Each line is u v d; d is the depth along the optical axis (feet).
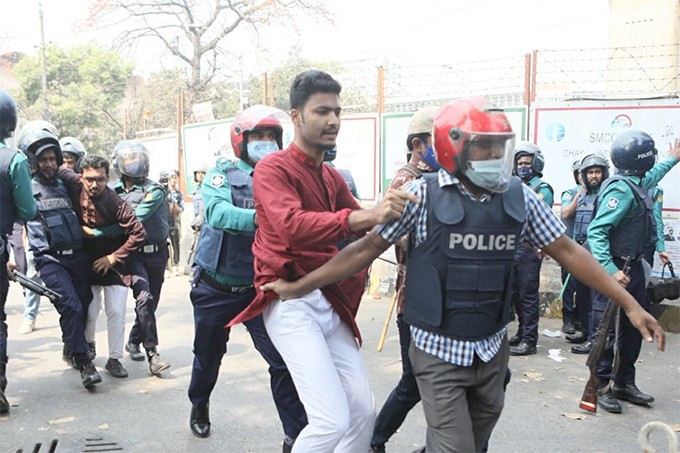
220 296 11.53
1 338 13.78
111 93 94.22
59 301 14.87
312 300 8.79
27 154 15.11
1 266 13.73
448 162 7.63
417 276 7.99
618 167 14.15
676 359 18.12
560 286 23.41
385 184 29.37
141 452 11.91
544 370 17.24
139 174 17.72
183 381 16.10
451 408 7.92
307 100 8.42
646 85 28.40
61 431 12.84
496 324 8.04
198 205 29.27
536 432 13.04
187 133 41.70
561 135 24.71
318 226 7.76
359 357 9.33
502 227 7.73
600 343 13.57
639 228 13.91
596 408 14.26
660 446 12.39
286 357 8.75
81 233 15.53
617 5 28.89
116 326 16.29
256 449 12.09
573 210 21.38
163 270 18.06
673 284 16.98
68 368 17.15
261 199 8.49
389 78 29.78
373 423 9.19
